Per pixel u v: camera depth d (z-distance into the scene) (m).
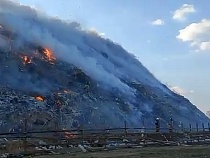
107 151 22.69
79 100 53.62
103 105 55.25
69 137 26.84
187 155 18.20
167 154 18.89
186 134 34.88
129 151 21.86
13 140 24.44
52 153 21.92
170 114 63.94
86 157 18.41
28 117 41.72
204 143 32.03
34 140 25.16
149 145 27.94
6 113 42.25
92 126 45.12
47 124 40.81
